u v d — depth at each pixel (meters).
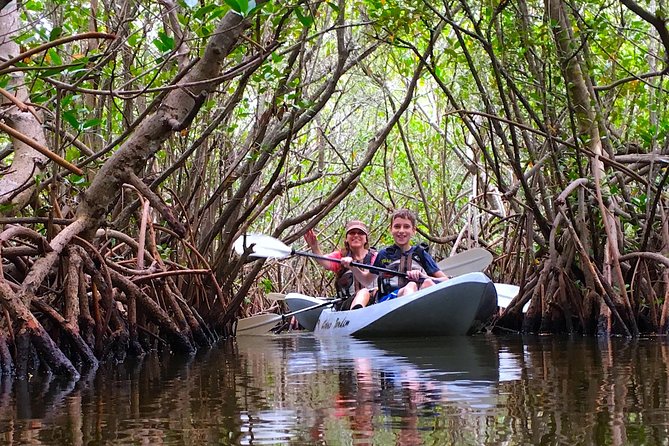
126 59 7.11
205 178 8.68
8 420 2.66
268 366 4.54
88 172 6.71
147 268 6.38
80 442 2.24
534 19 7.85
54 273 5.17
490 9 7.25
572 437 2.14
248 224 8.07
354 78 12.62
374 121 13.72
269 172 11.52
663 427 2.24
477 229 10.75
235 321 8.56
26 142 3.41
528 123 8.80
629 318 6.92
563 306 7.55
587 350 5.21
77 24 6.34
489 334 7.58
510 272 9.60
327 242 15.19
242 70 4.90
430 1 7.66
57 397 3.26
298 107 6.82
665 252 7.29
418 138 13.40
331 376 3.81
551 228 7.86
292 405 2.83
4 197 5.05
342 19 7.48
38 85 5.74
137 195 7.04
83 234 5.15
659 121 8.17
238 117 7.71
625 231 8.63
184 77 5.46
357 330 7.46
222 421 2.53
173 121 5.08
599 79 8.52
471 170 11.06
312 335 8.34
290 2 6.07
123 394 3.31
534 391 3.04
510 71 7.78
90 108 6.80
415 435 2.22
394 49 10.04
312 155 12.95
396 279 8.04
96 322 5.16
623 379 3.39
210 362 5.00
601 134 7.86
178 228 5.21
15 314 4.18
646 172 7.90
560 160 7.97
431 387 3.25
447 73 10.98
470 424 2.36
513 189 8.33
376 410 2.66
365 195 14.67
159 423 2.52
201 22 5.30
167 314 6.10
